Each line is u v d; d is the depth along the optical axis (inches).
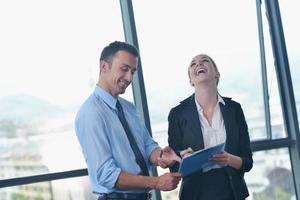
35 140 120.3
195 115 100.8
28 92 121.0
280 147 153.8
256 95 153.9
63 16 127.1
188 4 143.8
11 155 116.6
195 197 98.3
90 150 80.4
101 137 80.2
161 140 136.5
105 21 132.9
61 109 124.6
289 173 155.1
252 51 153.4
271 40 156.3
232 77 150.3
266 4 156.1
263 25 155.1
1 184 112.3
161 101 137.5
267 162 151.8
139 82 133.9
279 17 155.6
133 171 83.8
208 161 92.1
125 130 85.6
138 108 134.1
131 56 83.4
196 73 102.0
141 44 135.9
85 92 128.0
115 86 84.0
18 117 119.0
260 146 150.2
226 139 99.8
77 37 128.3
